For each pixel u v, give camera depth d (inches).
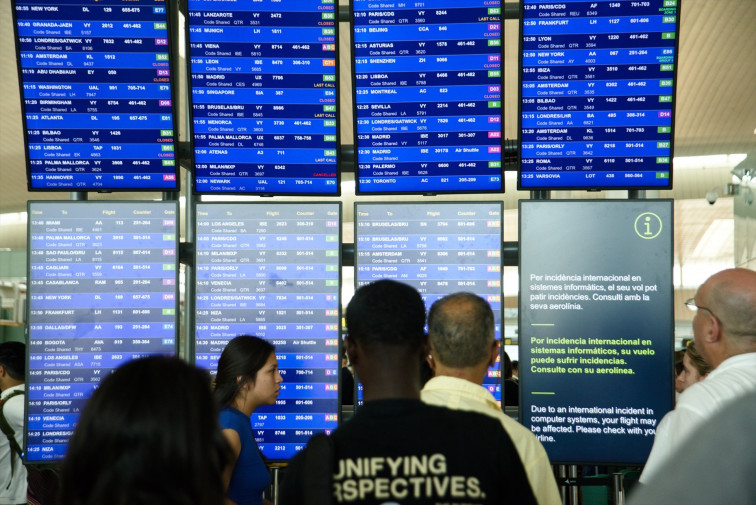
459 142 146.8
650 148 143.5
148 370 44.8
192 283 155.6
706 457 25.4
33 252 148.8
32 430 145.9
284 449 146.9
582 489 155.1
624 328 142.6
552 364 143.1
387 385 60.3
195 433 43.9
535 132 145.5
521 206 145.4
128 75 148.4
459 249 147.1
